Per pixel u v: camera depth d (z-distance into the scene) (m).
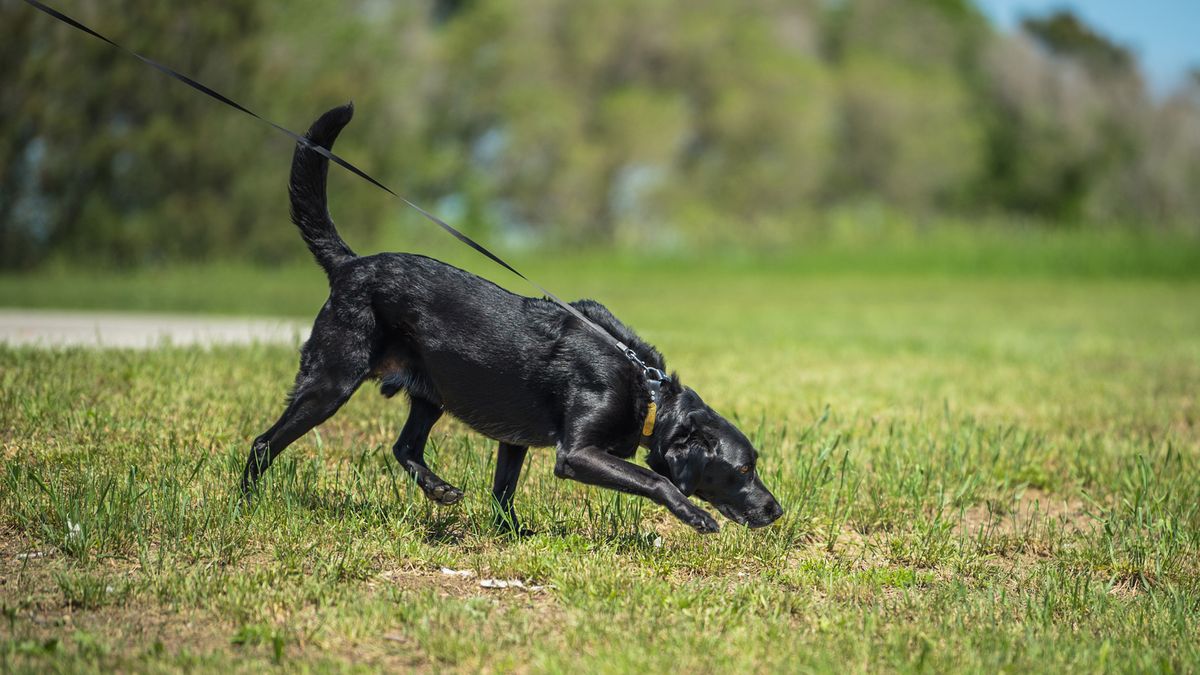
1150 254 33.91
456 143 45.03
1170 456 8.09
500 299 5.60
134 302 19.69
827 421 8.88
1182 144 56.41
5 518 5.41
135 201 29.16
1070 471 7.79
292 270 29.39
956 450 7.61
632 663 4.13
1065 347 15.23
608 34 45.75
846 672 4.20
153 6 28.44
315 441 7.29
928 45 55.62
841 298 26.48
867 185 51.50
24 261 27.58
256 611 4.50
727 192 46.69
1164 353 14.66
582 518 6.21
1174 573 5.84
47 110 27.12
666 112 45.31
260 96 30.41
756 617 4.77
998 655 4.38
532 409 5.53
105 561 5.03
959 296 27.30
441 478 6.19
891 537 6.31
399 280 5.61
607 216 46.50
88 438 6.80
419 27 40.03
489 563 5.36
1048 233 37.59
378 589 4.94
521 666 4.20
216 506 5.65
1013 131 58.12
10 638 4.12
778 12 49.56
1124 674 4.27
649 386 5.52
